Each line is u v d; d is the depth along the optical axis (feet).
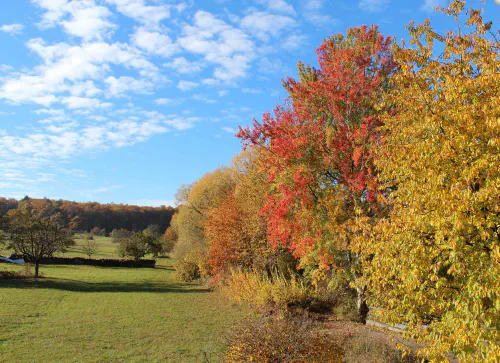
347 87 51.55
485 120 20.89
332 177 52.80
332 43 59.21
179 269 138.31
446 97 22.61
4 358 39.86
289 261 80.28
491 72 21.97
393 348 34.88
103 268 187.83
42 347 44.57
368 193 44.11
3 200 304.50
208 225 101.30
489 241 21.77
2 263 171.83
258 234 82.69
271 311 58.70
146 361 39.42
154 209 402.72
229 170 147.43
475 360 20.90
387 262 25.02
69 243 138.92
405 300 24.88
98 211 379.35
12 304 75.00
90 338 49.65
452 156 22.36
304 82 59.06
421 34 28.02
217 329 54.80
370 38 56.13
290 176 52.54
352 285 30.86
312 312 59.57
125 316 66.44
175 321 61.62
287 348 26.86
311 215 49.37
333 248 50.78
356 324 51.06
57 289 103.30
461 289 22.11
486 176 21.26
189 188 184.55
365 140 47.83
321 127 52.54
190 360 39.55
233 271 84.64
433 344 23.65
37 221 133.80
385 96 30.73
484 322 21.70
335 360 28.68
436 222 21.36
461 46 24.80
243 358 27.14
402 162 24.93
